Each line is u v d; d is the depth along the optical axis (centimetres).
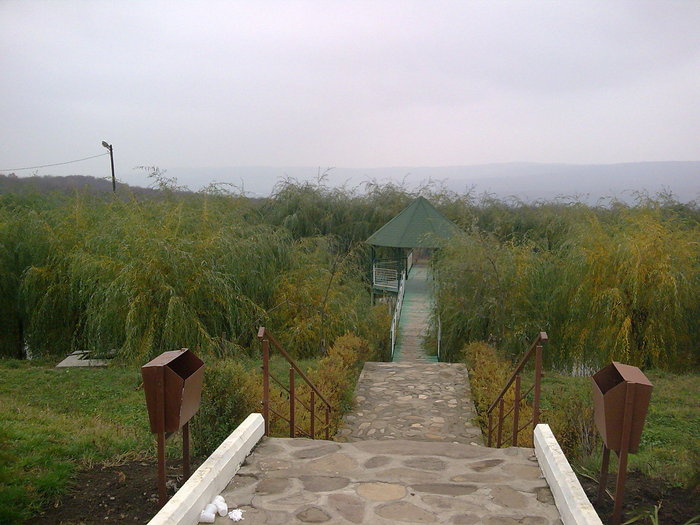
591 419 558
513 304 1258
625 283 1037
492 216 2530
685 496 388
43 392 862
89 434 555
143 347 1015
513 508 342
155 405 328
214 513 328
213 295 1114
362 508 341
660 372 992
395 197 2767
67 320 1261
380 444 465
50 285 1232
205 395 511
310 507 342
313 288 1337
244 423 457
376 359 1409
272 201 2567
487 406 793
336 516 331
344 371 917
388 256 2661
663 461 527
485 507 343
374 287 2342
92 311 1086
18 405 727
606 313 1027
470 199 2764
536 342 483
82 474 434
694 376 983
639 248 1022
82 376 964
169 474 432
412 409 863
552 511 338
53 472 415
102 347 1086
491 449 454
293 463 416
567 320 1149
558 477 352
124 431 612
